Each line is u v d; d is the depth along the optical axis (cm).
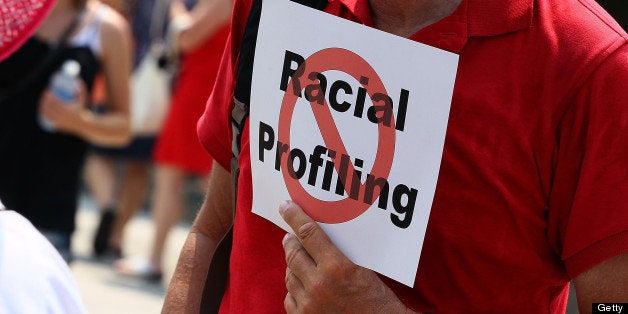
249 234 308
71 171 573
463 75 274
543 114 270
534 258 282
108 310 815
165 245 934
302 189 282
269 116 288
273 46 286
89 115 581
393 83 268
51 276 208
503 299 286
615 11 646
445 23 275
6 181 556
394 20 289
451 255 282
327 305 275
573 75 268
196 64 865
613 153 264
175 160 891
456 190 277
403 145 269
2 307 198
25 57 551
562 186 274
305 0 297
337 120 276
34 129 559
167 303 343
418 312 286
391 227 271
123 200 1040
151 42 1010
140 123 1006
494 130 272
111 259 1030
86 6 587
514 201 276
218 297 334
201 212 353
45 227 565
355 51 272
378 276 289
